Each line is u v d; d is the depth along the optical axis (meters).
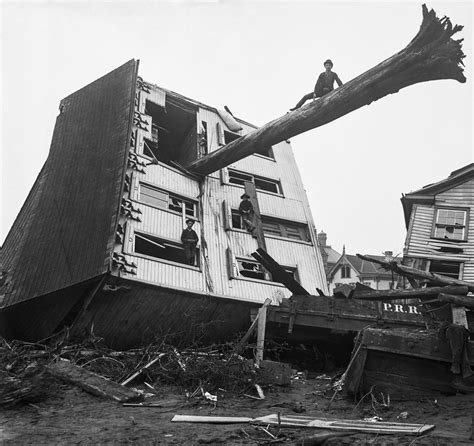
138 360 12.18
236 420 7.57
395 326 13.21
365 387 9.19
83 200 16.89
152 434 6.89
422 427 6.68
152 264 16.19
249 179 23.75
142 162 18.70
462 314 11.06
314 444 6.23
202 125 23.56
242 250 19.89
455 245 21.61
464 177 22.83
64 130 20.56
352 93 14.44
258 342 13.90
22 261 16.47
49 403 8.91
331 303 14.09
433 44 12.52
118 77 20.75
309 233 22.98
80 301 14.88
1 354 12.43
